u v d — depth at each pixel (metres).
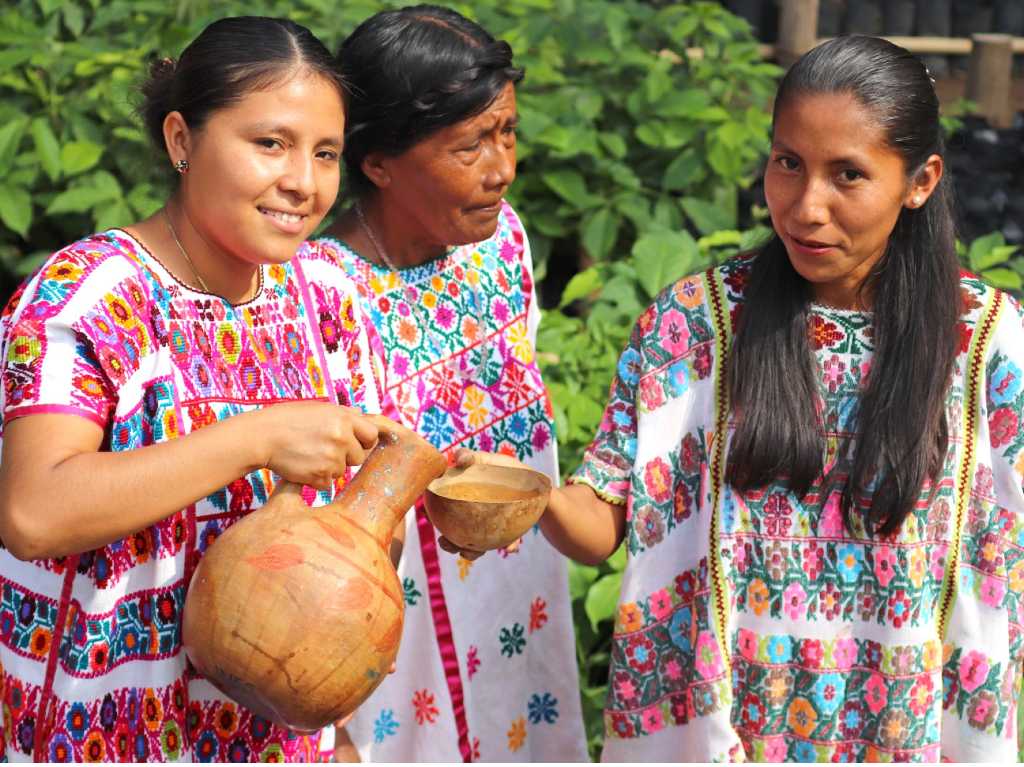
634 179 4.47
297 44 1.73
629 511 2.15
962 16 6.64
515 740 2.56
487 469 2.06
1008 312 2.04
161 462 1.60
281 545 1.67
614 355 3.36
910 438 1.99
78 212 4.43
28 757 1.80
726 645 2.11
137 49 4.55
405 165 2.19
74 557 1.75
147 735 1.82
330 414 1.69
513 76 2.19
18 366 1.66
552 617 2.58
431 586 2.40
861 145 1.84
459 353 2.43
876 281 2.03
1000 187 5.75
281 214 1.73
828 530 2.07
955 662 2.11
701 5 4.91
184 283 1.82
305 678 1.66
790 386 2.03
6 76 4.42
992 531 2.07
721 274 2.13
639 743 2.24
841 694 2.11
